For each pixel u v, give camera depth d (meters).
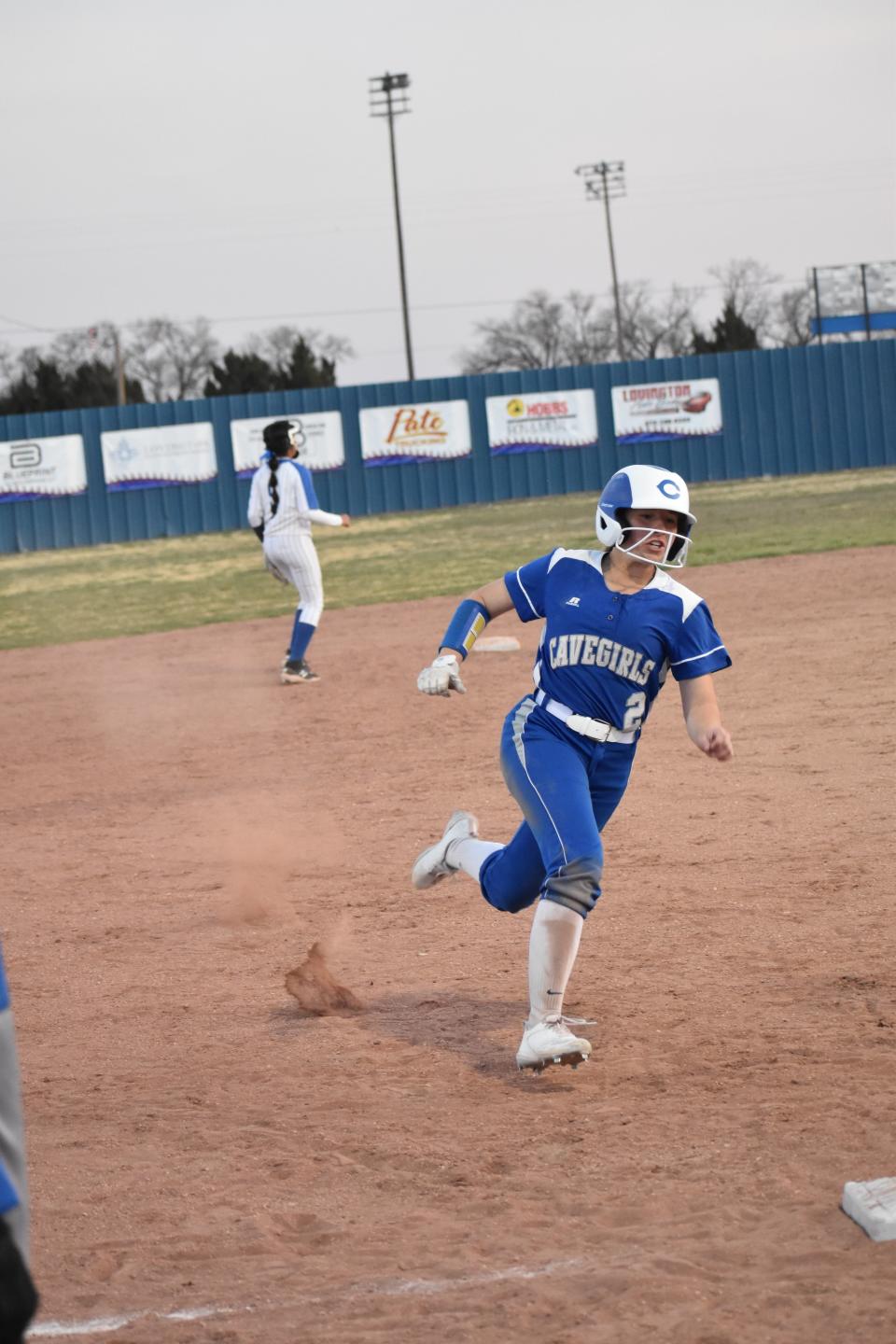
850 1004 15.05
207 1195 11.77
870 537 66.25
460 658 14.58
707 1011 15.22
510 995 16.36
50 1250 10.96
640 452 111.88
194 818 26.80
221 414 109.75
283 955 18.44
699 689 13.84
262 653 49.59
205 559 90.44
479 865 15.13
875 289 159.25
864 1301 9.24
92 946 19.36
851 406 111.62
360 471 111.12
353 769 30.03
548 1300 9.57
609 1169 11.66
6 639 60.44
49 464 108.94
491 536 85.38
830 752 27.27
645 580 14.12
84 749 34.94
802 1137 11.91
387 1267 10.27
